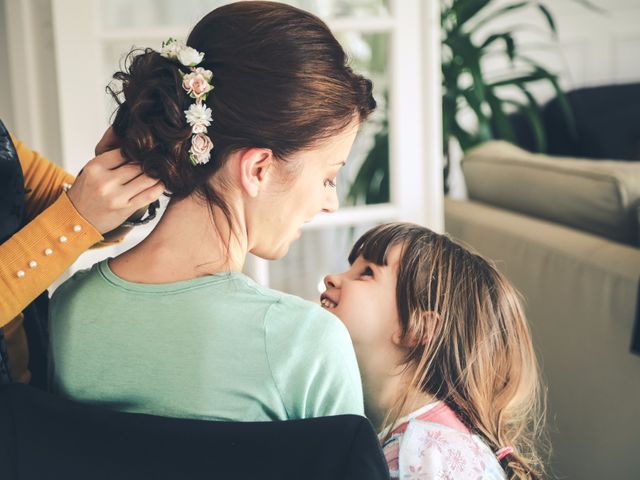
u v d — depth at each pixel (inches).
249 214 33.9
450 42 123.0
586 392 78.0
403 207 94.6
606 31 153.9
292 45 32.5
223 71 32.6
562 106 127.8
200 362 31.6
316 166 33.8
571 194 85.5
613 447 74.7
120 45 84.4
